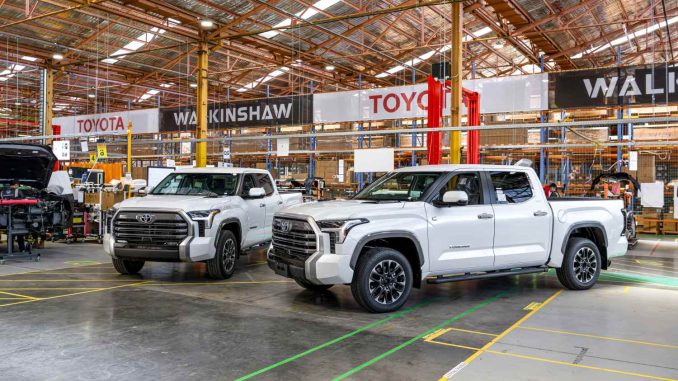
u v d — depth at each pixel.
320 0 20.45
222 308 6.58
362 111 19.61
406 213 6.57
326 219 6.30
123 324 5.77
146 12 19.41
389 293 6.43
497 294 7.64
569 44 26.80
